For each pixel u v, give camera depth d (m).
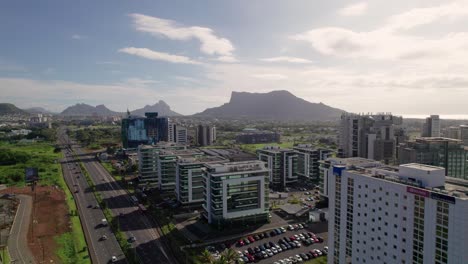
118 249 141.00
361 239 116.06
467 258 84.44
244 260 132.88
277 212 193.75
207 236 157.00
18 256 130.38
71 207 199.38
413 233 97.50
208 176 172.75
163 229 161.88
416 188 96.00
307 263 132.50
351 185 119.62
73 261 128.25
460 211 84.38
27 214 179.88
